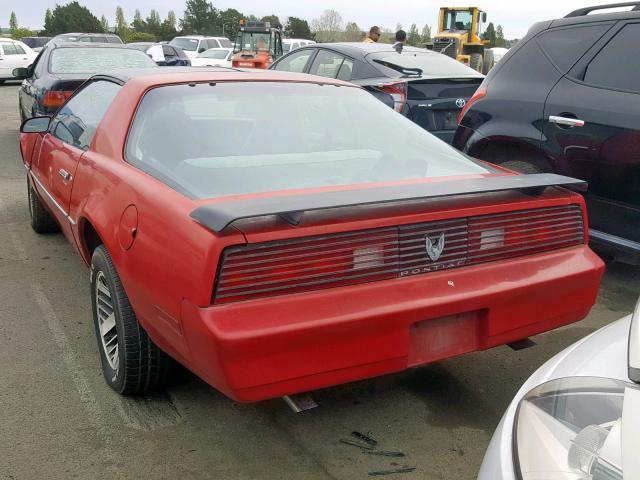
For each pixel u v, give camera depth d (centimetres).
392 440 279
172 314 230
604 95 423
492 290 252
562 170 446
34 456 265
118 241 270
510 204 260
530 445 155
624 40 427
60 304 419
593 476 140
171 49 2127
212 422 291
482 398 312
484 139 494
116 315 286
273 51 2333
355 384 323
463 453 270
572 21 462
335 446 275
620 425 146
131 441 277
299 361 223
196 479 254
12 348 358
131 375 290
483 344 261
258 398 221
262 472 258
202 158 284
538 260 270
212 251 213
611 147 413
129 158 302
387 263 237
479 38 2548
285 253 221
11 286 448
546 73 464
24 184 764
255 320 215
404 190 240
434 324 251
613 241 423
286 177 276
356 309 228
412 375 332
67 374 330
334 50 812
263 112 318
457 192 238
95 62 852
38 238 557
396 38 1094
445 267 250
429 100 693
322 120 325
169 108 307
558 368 185
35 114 797
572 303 278
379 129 334
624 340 186
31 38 3931
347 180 280
